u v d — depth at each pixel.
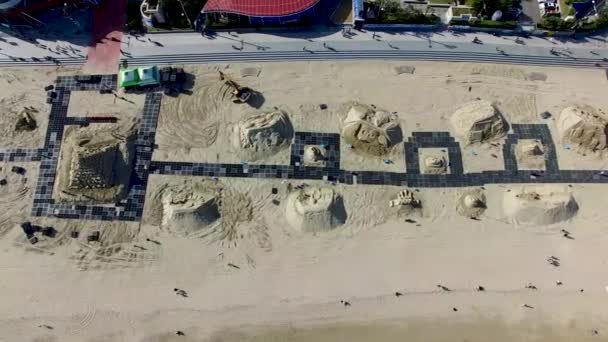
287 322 38.06
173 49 47.22
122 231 40.69
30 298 38.91
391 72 46.59
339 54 47.09
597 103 45.22
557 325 37.88
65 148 43.47
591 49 47.34
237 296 38.88
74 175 41.50
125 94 45.50
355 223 40.94
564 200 40.75
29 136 44.00
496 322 38.03
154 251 40.16
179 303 38.69
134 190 41.97
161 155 43.12
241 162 42.91
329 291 38.94
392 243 40.41
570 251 40.00
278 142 43.16
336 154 43.12
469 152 43.16
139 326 38.09
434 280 39.28
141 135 43.81
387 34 47.94
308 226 40.53
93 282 39.38
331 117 44.62
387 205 41.47
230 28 47.81
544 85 46.00
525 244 40.25
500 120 43.97
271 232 40.66
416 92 45.75
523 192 41.53
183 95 45.41
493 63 46.84
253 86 45.84
